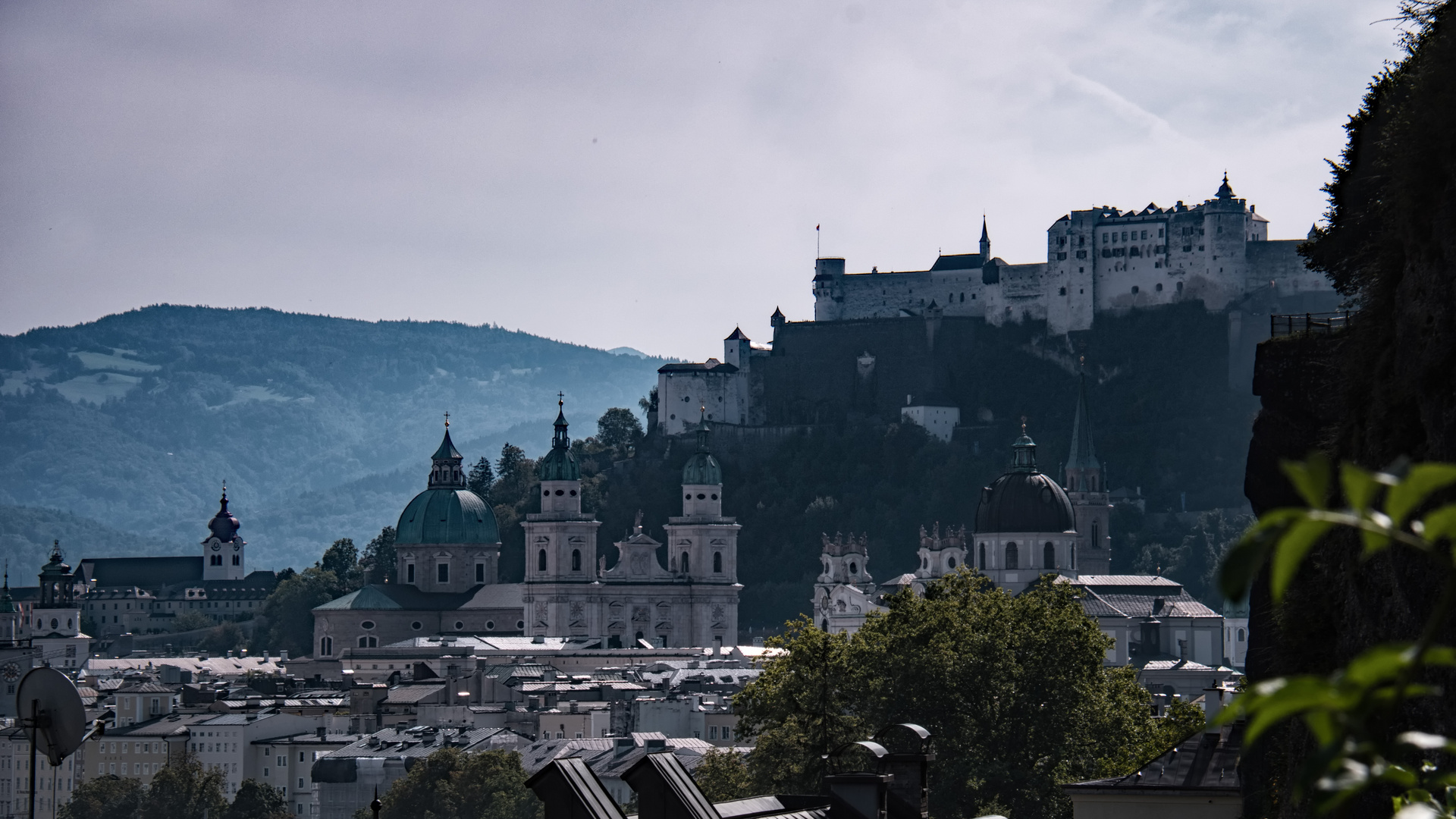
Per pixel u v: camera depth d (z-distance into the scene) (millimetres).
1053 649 198000
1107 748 195625
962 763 183125
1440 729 78562
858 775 78438
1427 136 99500
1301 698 23719
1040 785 184625
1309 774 23547
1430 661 23547
